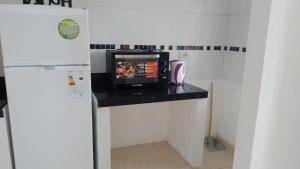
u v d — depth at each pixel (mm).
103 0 2148
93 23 2158
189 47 2555
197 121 2172
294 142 1133
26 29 1464
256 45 971
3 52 1454
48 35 1514
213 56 2686
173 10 2400
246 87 1039
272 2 894
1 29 1424
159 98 1948
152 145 2709
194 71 2641
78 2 2076
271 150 1083
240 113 1086
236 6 2480
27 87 1536
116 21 2227
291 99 1057
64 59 1581
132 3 2244
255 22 965
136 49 2305
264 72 959
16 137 1589
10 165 1614
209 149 2648
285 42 962
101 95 1892
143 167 2285
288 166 1159
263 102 996
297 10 947
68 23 1539
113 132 2539
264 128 1034
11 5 1414
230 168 2297
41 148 1663
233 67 2576
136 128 2635
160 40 2422
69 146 1736
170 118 2676
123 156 2463
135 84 2125
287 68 1000
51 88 1589
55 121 1651
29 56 1502
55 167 1734
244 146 1079
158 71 2168
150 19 2338
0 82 1886
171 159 2438
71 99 1655
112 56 1992
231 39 2584
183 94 2031
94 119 1905
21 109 1556
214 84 2777
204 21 2549
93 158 1928
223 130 2754
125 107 2520
